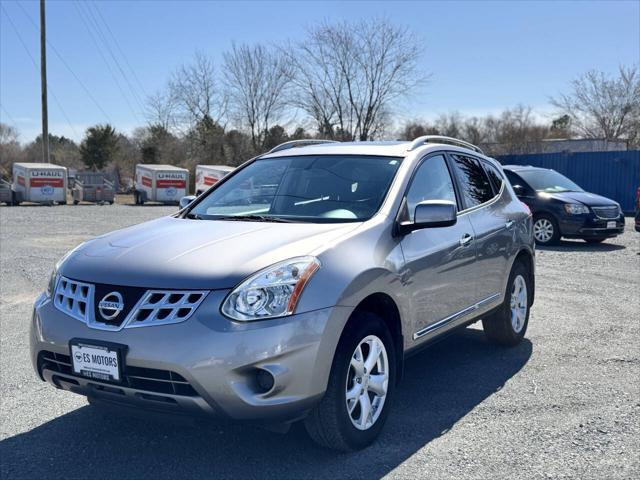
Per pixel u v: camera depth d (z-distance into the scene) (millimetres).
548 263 11148
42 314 3635
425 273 4262
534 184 14172
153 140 60094
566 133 56188
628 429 4051
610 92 46875
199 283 3270
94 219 23625
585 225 13242
